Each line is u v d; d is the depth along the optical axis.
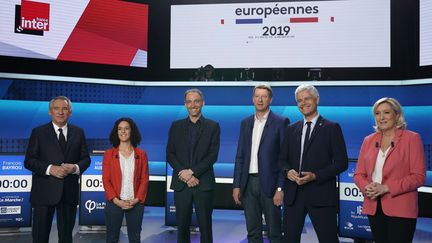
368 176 3.09
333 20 6.68
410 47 6.40
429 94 6.46
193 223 5.52
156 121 7.45
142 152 4.05
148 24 7.17
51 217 3.94
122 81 7.08
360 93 6.90
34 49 6.43
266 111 4.11
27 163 3.83
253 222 4.02
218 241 5.07
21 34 6.34
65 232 3.92
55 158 3.86
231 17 6.95
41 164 3.79
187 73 7.08
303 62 6.77
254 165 4.02
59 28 6.60
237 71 6.93
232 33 6.95
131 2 7.07
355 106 6.93
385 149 3.04
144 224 6.03
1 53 6.22
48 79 6.55
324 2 6.70
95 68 6.86
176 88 7.38
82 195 5.49
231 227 5.88
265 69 6.87
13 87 6.62
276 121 4.00
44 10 6.48
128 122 3.98
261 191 3.92
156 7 7.16
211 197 4.02
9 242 4.87
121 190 3.90
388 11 6.49
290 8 6.80
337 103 6.98
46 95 6.83
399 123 3.02
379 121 3.01
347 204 4.94
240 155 4.13
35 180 3.90
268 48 6.86
